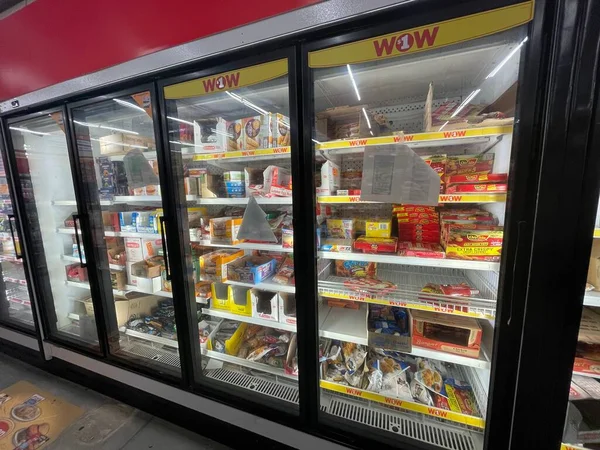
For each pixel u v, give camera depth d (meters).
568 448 0.90
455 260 0.99
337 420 1.22
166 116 1.23
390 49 0.83
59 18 1.35
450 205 1.37
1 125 1.81
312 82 0.95
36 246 2.03
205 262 1.54
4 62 1.59
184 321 1.44
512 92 0.89
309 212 1.05
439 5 0.77
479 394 1.17
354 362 1.36
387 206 1.45
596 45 0.67
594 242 0.90
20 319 2.40
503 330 0.86
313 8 0.87
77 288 2.33
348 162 1.44
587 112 0.69
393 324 1.25
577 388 0.94
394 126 1.36
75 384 1.92
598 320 0.98
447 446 1.09
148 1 1.13
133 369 1.67
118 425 1.56
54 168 2.15
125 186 1.73
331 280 1.29
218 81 1.09
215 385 1.46
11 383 1.94
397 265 1.54
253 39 0.97
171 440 1.47
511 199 0.79
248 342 1.66
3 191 2.32
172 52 1.12
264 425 1.31
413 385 1.26
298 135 1.00
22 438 1.47
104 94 1.37
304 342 1.17
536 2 0.69
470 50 0.86
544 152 0.74
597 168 0.71
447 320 1.13
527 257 0.80
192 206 1.70
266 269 1.52
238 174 1.41
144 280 1.67
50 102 1.53
